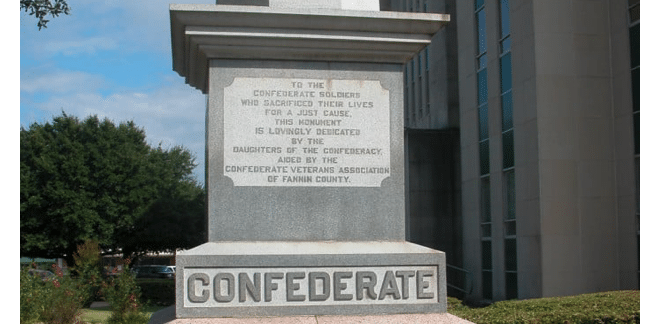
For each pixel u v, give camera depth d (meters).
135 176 37.31
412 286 7.12
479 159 25.58
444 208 28.55
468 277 26.11
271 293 6.84
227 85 7.24
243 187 7.13
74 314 16.05
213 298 6.75
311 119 7.33
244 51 7.24
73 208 35.12
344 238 7.22
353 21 7.30
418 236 28.22
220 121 7.19
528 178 20.64
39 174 35.59
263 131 7.23
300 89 7.34
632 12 19.25
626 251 19.34
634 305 10.54
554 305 11.12
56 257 38.06
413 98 35.72
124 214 36.69
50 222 35.72
